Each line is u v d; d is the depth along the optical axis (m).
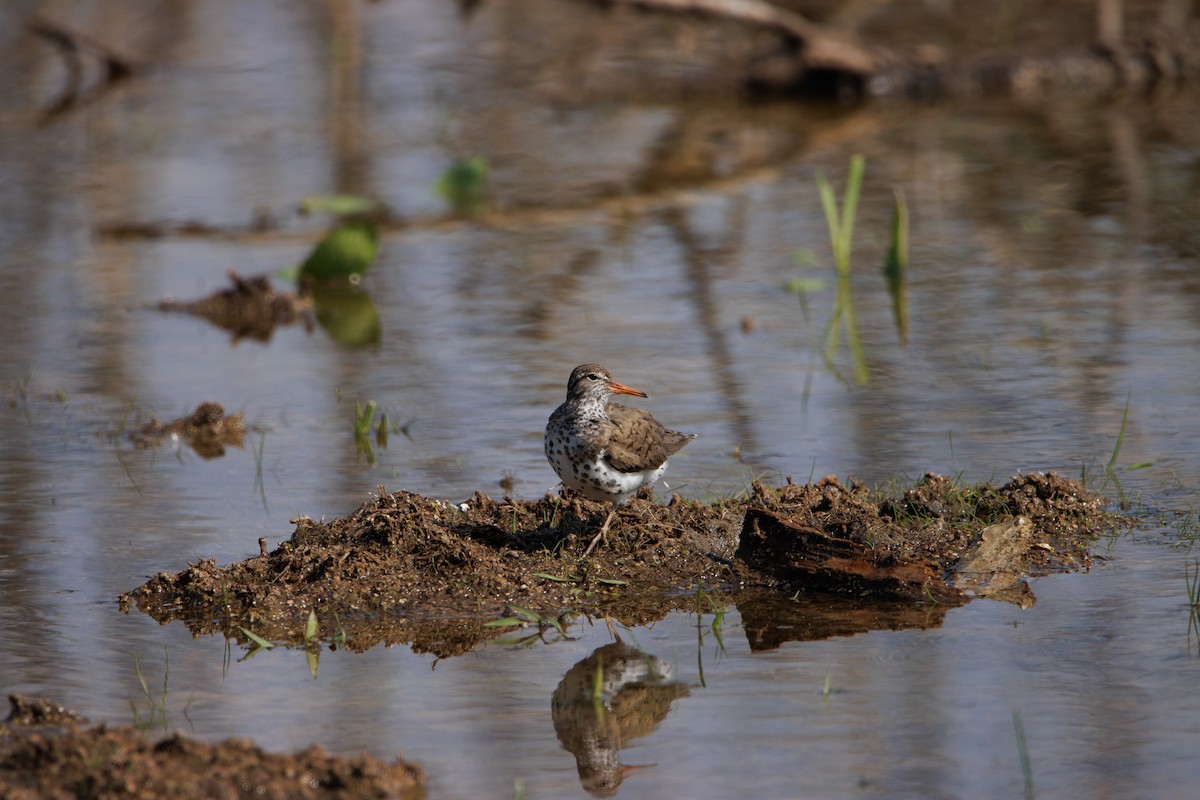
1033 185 23.88
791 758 8.49
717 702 9.27
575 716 9.15
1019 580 11.15
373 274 21.05
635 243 21.97
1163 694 9.12
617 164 26.30
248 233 23.05
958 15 35.31
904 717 8.96
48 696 9.45
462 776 8.38
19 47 35.12
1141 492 12.72
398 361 17.34
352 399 16.08
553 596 11.13
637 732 8.86
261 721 9.10
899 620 10.55
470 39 35.56
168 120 29.64
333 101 30.95
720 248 21.61
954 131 27.55
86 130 28.97
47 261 21.67
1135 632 10.07
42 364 17.53
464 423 15.12
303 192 25.14
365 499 13.11
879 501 12.57
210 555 11.98
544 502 12.45
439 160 26.86
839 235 19.77
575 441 11.38
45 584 11.41
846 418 14.80
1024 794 7.98
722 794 8.10
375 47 35.03
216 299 19.77
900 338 17.44
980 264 20.28
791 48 30.67
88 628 10.63
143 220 23.72
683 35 32.97
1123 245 20.72
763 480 13.20
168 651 10.27
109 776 7.95
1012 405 15.00
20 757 8.27
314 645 10.39
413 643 10.42
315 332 18.75
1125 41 31.02
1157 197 22.86
